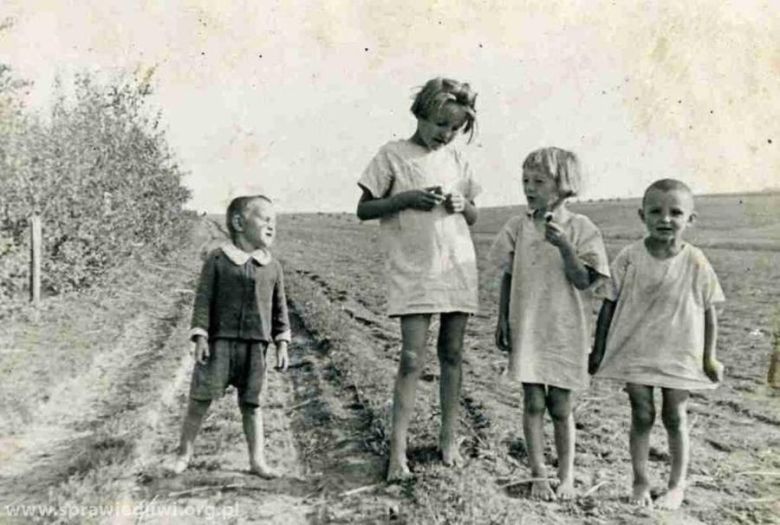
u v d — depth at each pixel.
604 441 4.75
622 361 3.92
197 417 4.24
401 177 4.30
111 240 10.44
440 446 4.36
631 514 3.73
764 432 5.03
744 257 12.68
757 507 3.87
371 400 5.34
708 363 3.97
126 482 4.12
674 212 3.85
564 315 3.97
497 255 4.22
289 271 13.20
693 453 4.64
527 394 4.00
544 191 3.99
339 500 3.91
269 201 4.26
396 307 4.19
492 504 3.66
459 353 4.31
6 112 8.50
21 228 8.91
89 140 9.62
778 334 7.43
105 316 8.51
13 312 8.19
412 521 3.52
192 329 4.09
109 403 5.57
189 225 14.98
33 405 5.32
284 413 5.40
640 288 3.93
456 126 4.30
